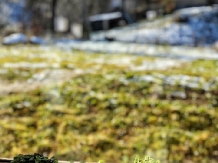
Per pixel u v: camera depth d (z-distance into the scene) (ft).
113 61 81.51
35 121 50.80
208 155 43.73
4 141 46.50
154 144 45.50
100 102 54.85
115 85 60.13
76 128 49.19
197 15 133.69
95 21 147.54
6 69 68.69
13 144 46.11
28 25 134.10
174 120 50.08
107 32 140.15
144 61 81.66
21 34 115.14
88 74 65.05
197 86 59.31
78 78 63.21
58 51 96.48
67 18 152.56
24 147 45.73
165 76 64.13
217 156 43.62
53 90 58.59
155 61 81.87
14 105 54.24
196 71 69.31
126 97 56.13
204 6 150.82
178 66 75.25
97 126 49.57
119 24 148.97
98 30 146.30
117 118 51.01
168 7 154.40
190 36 117.91
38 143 46.34
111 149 45.16
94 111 52.95
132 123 49.93
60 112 52.70
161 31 123.85
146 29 130.21
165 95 56.80
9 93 57.98
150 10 160.66
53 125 49.88
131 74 64.64
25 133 48.11
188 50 102.78
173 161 42.88
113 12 162.09
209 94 56.75
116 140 46.75
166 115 51.24
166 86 59.57
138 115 51.49
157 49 103.19
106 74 65.00
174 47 108.88
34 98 56.24
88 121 50.49
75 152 44.78
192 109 52.37
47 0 144.77
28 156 17.48
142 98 56.08
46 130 48.88
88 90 58.49
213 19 130.52
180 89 58.39
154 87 59.21
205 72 68.13
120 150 44.93
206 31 120.98
